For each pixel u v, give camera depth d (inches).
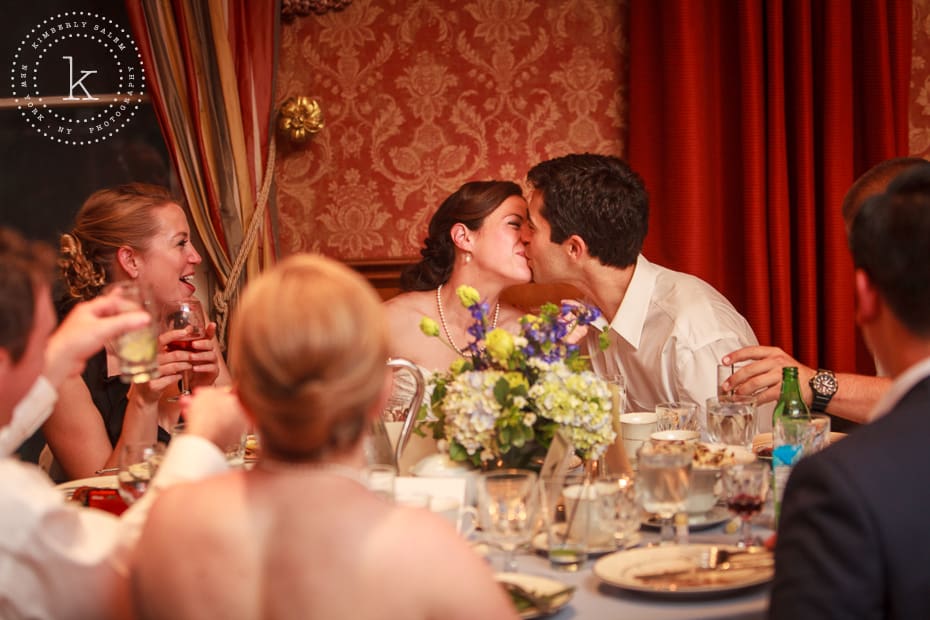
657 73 164.9
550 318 84.4
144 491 71.1
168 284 126.4
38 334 55.7
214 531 47.2
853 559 48.4
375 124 176.6
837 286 160.1
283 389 46.1
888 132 159.6
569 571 69.5
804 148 160.6
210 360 110.6
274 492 47.4
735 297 167.9
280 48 177.6
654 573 65.4
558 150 173.8
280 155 178.5
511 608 47.0
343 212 177.9
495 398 79.1
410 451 89.4
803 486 51.1
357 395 46.8
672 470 70.7
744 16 159.5
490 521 66.2
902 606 48.5
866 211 56.7
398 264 175.8
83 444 111.8
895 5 159.6
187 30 164.2
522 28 173.3
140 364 74.3
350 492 47.4
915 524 48.6
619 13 171.2
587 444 81.0
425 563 45.7
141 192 128.0
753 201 161.5
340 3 174.9
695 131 160.6
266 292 47.4
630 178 122.8
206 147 166.4
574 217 121.7
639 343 127.7
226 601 46.5
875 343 58.0
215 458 58.7
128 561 54.0
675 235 162.6
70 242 123.4
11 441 65.9
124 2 177.8
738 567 65.6
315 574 45.6
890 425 51.5
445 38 174.7
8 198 180.7
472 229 129.4
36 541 51.1
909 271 54.2
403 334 131.2
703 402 122.0
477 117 174.9
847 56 159.2
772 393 105.5
